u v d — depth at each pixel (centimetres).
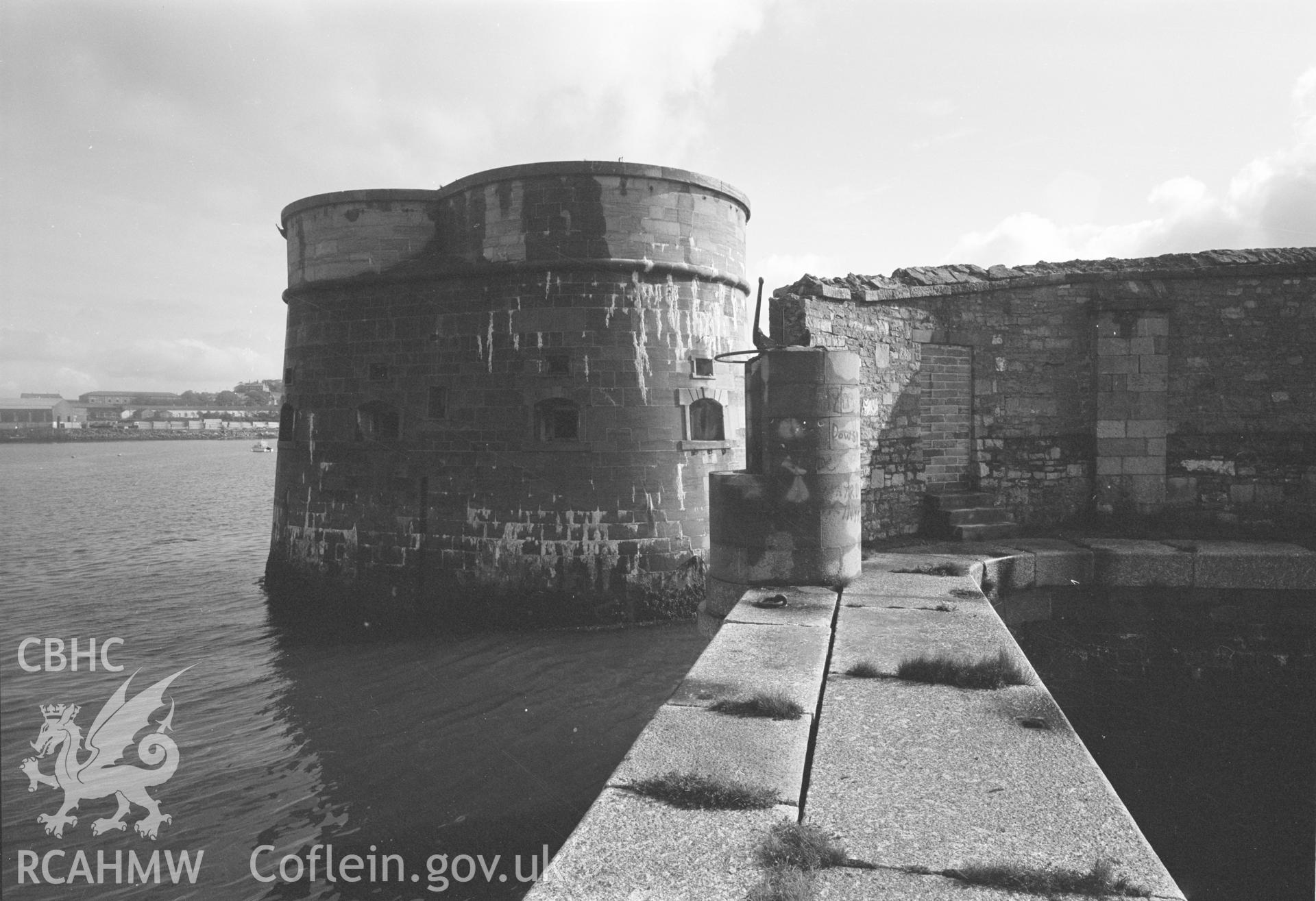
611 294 1597
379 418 1777
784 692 475
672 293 1642
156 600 1934
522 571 1578
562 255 1584
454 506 1631
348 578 1717
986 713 445
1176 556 895
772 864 296
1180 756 840
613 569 1571
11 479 6831
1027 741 408
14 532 3269
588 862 304
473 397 1628
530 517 1585
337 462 1753
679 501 1617
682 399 1634
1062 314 1109
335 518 1747
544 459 1588
